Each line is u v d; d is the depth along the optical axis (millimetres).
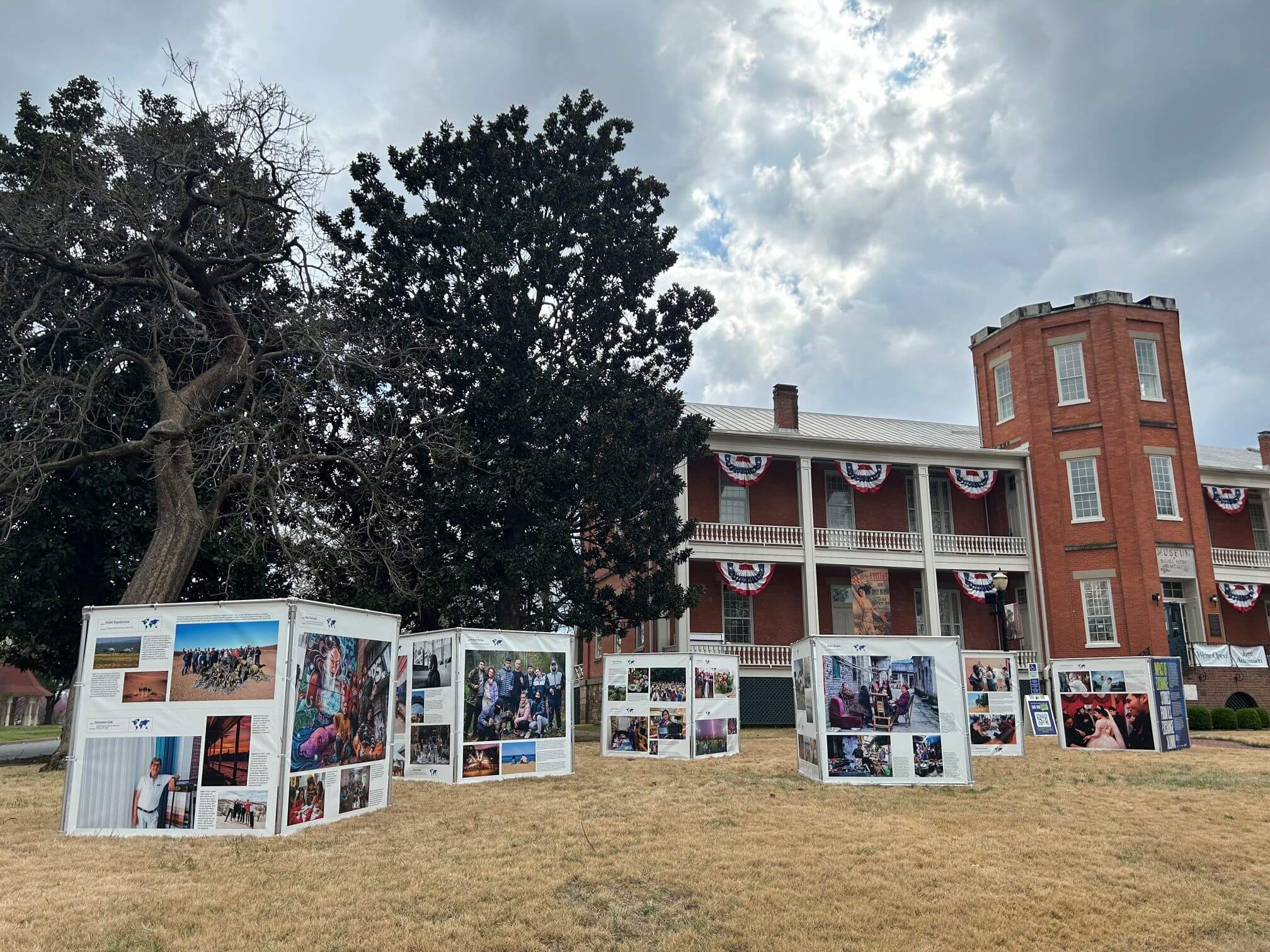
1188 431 33281
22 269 19406
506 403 23203
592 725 34719
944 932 7422
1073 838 10250
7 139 22250
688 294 26188
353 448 22219
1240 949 7332
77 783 9914
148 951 6332
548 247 24031
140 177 19656
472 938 6902
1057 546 32531
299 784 9883
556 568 22500
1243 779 14453
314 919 7078
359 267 23750
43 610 19766
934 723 13984
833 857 9258
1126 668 19594
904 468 34656
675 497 27094
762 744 21453
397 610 22312
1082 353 33688
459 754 13984
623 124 26906
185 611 10102
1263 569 34812
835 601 33125
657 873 8578
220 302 19609
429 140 25094
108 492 19984
